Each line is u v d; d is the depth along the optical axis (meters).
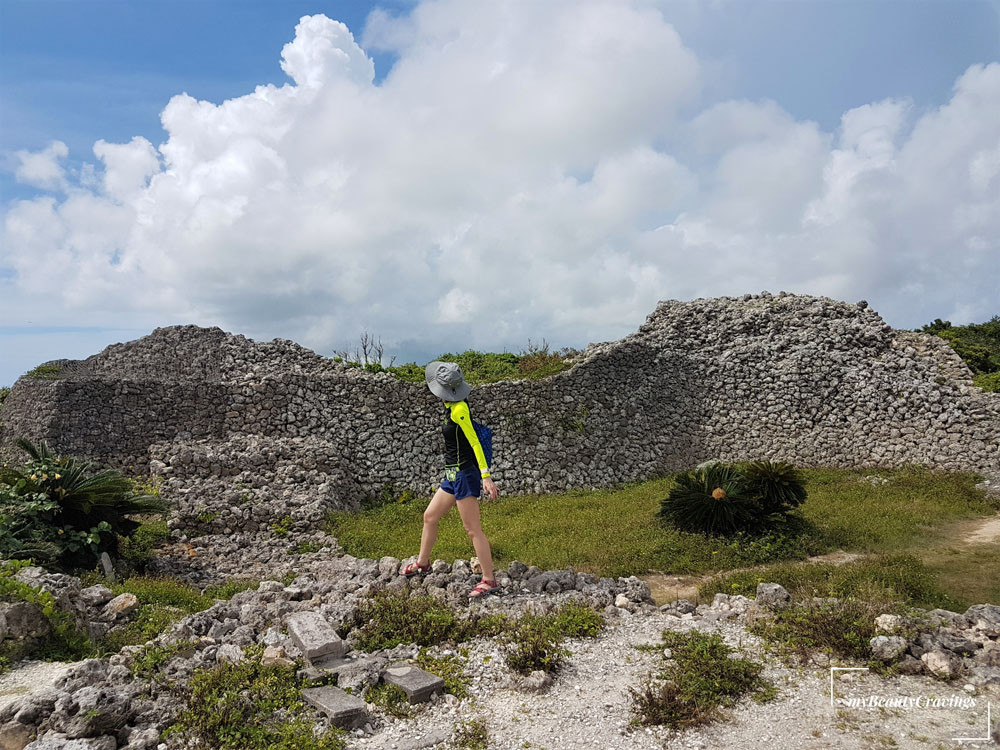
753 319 22.06
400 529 13.15
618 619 5.79
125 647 4.84
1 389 22.36
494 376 22.61
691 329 22.23
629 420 19.64
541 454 18.03
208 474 14.16
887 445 19.09
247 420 16.91
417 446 17.44
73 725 3.53
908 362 20.45
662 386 20.69
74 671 4.09
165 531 11.64
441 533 12.20
